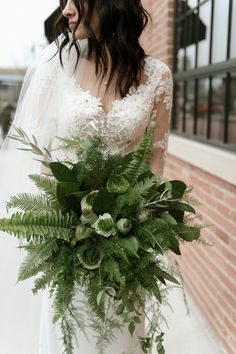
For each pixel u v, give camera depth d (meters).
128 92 1.74
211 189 2.85
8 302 1.88
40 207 1.34
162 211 1.41
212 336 2.77
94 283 1.34
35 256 1.31
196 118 3.75
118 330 1.57
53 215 1.30
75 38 1.67
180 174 3.71
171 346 2.70
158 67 1.81
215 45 3.17
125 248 1.28
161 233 1.33
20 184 1.77
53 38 1.77
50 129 1.71
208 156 2.82
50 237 1.32
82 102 1.66
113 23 1.67
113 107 1.70
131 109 1.71
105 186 1.37
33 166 1.74
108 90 1.73
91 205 1.31
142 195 1.35
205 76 3.42
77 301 1.42
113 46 1.69
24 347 1.91
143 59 1.79
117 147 1.72
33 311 1.89
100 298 1.29
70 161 1.45
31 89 1.74
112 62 1.71
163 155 1.88
